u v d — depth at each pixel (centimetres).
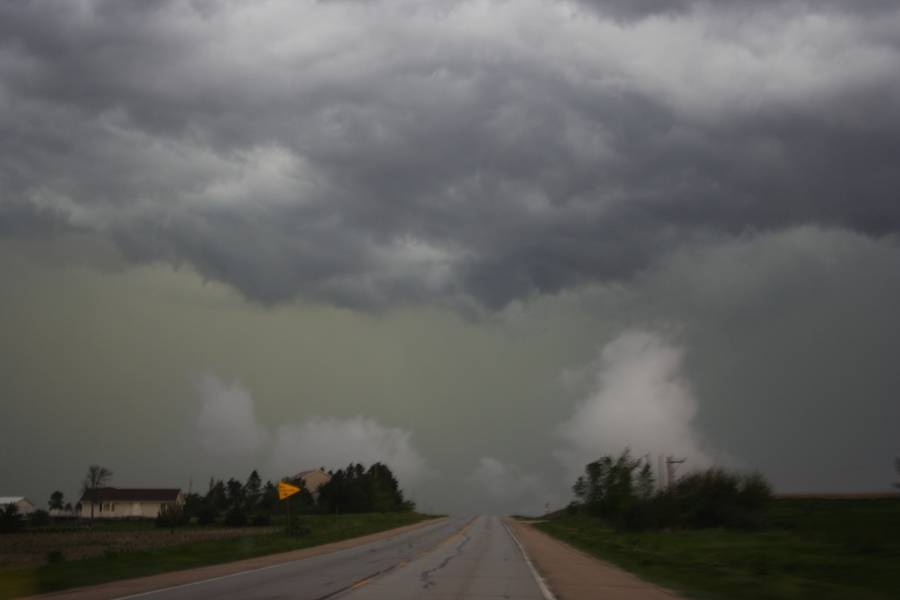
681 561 3047
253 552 3475
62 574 2241
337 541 4738
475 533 5900
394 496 15412
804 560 2834
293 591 1873
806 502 7600
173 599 1691
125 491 13725
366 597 1759
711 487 6034
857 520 4938
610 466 7075
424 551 3647
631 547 4119
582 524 8375
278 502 13400
